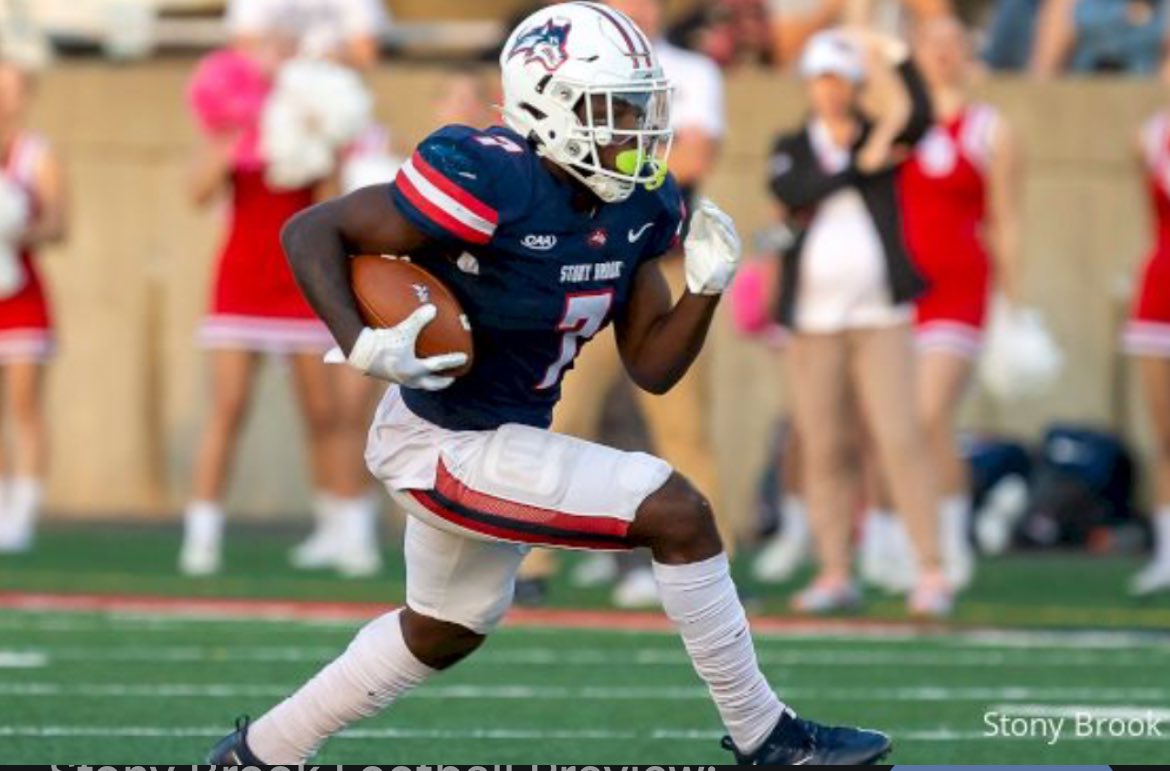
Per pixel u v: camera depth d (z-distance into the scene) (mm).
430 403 21375
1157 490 43656
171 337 53500
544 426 21891
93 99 53750
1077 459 49219
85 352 53812
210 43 58719
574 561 47219
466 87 39500
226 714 28250
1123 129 51250
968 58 50781
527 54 20938
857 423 40438
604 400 43375
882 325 37906
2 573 43438
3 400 49938
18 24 54531
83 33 59531
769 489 50188
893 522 43375
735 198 51656
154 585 42000
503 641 35344
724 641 21391
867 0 43000
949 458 41594
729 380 51281
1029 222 51500
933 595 38656
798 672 32438
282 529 51844
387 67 52344
